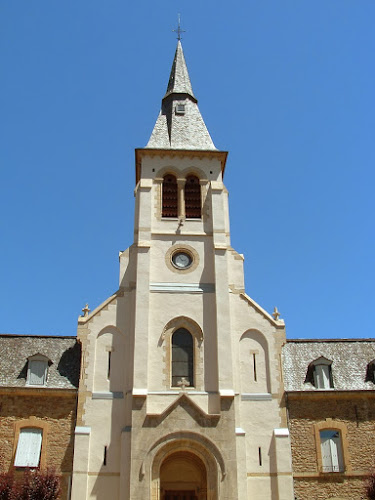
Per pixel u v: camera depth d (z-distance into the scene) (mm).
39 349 34781
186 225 36594
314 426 31953
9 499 27188
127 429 30438
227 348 32438
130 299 34219
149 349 32438
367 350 36188
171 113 42406
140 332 32438
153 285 34375
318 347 36281
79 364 33844
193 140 40219
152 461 29297
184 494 30984
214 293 34344
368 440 31828
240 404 31906
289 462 30562
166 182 38406
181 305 33906
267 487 30094
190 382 32125
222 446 29906
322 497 30312
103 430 30734
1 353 34219
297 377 33875
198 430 30125
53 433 30750
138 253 34688
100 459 30062
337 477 30797
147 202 36812
